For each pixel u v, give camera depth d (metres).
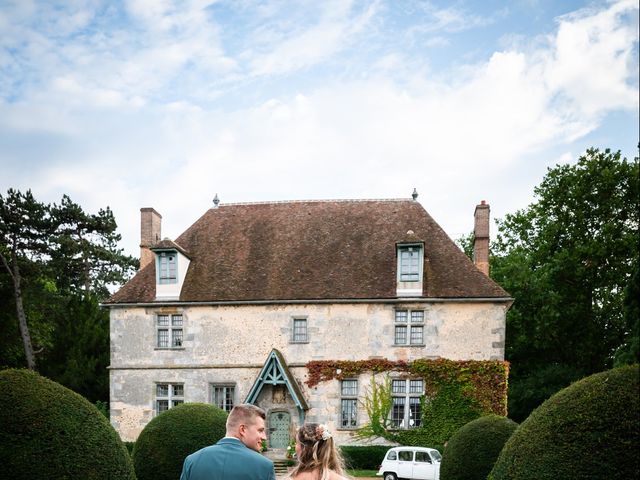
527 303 30.91
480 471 12.09
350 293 24.16
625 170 28.75
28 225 37.03
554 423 7.34
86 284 45.44
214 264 26.27
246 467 4.81
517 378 32.66
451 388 23.20
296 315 24.50
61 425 8.12
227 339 24.75
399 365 23.56
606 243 28.88
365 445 23.39
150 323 25.23
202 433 12.78
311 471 5.46
